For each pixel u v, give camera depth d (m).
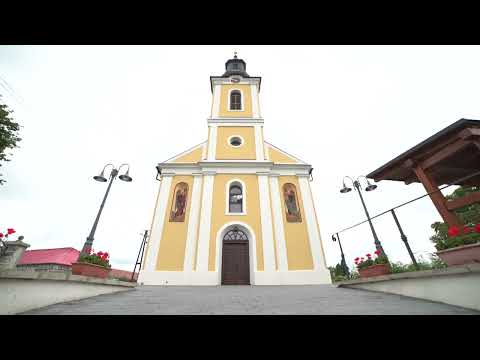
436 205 4.76
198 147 14.90
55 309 3.69
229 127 15.43
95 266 5.87
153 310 3.78
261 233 11.63
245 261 11.37
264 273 10.66
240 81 17.91
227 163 13.49
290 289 7.31
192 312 3.60
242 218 12.01
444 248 3.70
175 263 10.89
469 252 3.27
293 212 12.49
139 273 10.56
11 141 9.72
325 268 10.88
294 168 13.83
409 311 3.23
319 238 11.69
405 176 6.15
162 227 11.71
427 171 5.16
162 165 13.49
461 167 5.88
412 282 4.30
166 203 12.38
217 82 17.78
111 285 6.15
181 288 7.98
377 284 5.36
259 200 12.53
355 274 8.16
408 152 5.25
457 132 4.48
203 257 10.88
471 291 3.19
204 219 11.80
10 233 5.18
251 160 14.09
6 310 3.15
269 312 3.55
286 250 11.40
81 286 4.87
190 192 12.89
